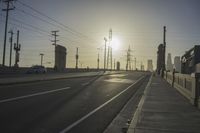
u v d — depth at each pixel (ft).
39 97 62.85
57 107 50.96
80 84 105.60
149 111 46.06
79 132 34.01
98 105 56.24
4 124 35.99
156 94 74.79
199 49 129.59
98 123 39.29
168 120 38.65
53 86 91.25
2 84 86.22
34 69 207.62
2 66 184.03
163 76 200.23
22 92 70.18
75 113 46.11
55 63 345.31
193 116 41.88
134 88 101.60
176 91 84.58
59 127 35.81
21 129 33.81
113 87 101.60
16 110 45.68
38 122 37.99
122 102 62.44
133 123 36.40
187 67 146.20
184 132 32.04
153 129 33.06
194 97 52.95
